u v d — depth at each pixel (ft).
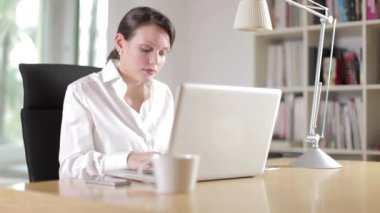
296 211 3.17
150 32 5.67
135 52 5.75
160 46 5.74
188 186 3.75
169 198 3.51
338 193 3.94
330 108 10.37
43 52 10.14
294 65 10.85
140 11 5.76
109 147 5.95
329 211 3.19
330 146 10.32
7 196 3.84
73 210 3.44
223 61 12.25
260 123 4.68
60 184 4.12
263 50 11.30
